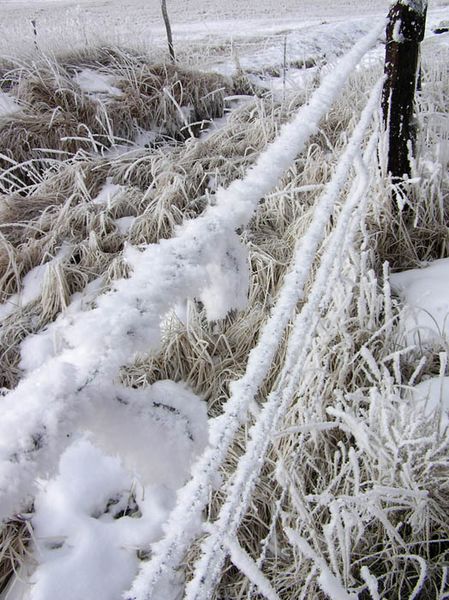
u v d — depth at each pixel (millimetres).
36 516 2025
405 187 3020
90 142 4852
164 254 921
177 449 820
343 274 2389
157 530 1957
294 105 4742
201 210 3693
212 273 970
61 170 4387
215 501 1941
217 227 976
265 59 7180
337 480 1703
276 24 10508
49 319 3119
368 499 1557
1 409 687
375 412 1761
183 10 12859
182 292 896
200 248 939
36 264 3492
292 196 3354
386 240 3053
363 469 1840
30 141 4656
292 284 1229
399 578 1618
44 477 661
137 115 5203
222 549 1072
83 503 2055
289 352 1301
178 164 4074
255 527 1904
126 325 792
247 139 4391
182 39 7910
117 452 779
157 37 8883
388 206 3018
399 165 3041
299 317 1388
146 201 3869
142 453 794
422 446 1628
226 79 5949
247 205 1034
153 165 4137
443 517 1658
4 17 12414
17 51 5840
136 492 2094
